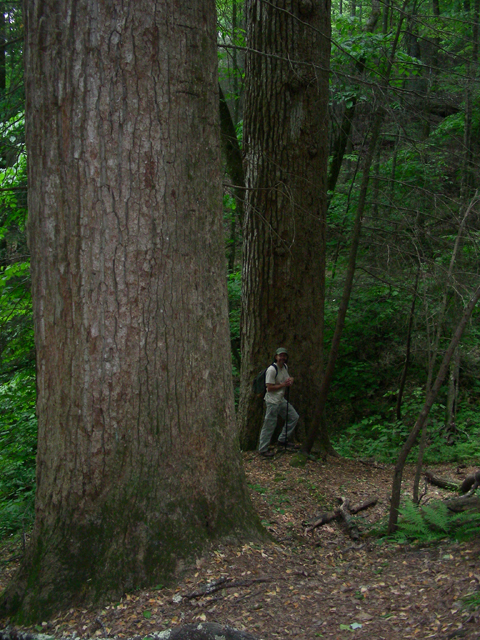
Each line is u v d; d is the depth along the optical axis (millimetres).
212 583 3686
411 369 12305
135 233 3891
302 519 5578
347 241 11203
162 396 4023
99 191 3832
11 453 7457
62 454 3979
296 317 8227
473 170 8016
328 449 8398
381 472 7898
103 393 3914
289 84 7938
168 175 3977
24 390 7832
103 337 3896
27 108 4008
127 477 3936
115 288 3883
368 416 11828
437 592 3438
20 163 7254
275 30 7926
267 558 4109
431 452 9375
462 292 6059
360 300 11711
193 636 3150
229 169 9664
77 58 3787
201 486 4148
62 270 3908
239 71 11320
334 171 12609
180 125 4031
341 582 3889
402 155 10953
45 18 3848
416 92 6770
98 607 3600
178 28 4004
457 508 4777
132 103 3840
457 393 10086
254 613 3398
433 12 13750
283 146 8039
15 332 7145
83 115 3803
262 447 7934
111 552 3797
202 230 4215
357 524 5406
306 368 8281
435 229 7824
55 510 3967
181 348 4094
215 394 4332
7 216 7793
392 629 3094
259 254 8281
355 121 11602
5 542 5750
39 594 3723
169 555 3840
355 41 10016
